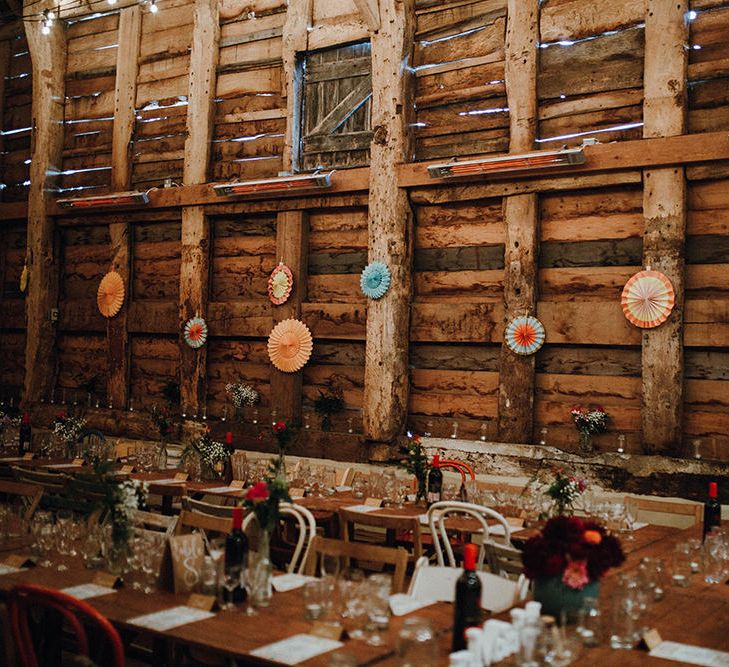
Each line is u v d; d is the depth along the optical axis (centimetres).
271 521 332
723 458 675
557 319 743
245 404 910
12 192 1166
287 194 892
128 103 1039
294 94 911
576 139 751
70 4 1084
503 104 790
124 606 312
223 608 312
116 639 267
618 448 714
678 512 567
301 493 640
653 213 698
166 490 616
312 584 310
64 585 340
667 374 686
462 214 805
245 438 905
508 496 578
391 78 825
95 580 343
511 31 776
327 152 892
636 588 323
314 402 875
